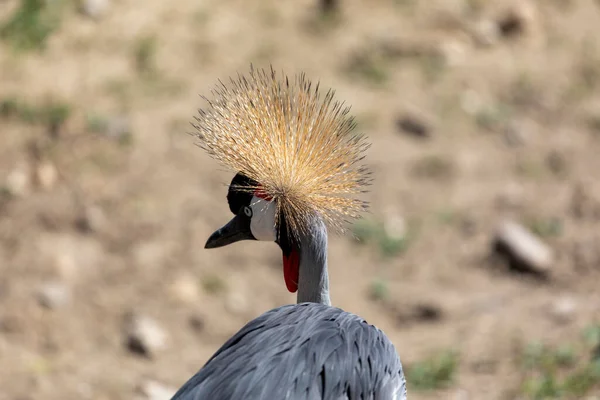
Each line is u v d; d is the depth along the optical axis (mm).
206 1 24828
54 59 22156
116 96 21422
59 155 19719
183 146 20391
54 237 17984
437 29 25500
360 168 9602
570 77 24641
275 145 8914
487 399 13859
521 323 16016
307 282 9023
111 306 16594
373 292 17547
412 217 19656
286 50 23641
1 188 18859
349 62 23766
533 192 20406
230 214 19000
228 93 9281
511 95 23688
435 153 21312
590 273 17844
